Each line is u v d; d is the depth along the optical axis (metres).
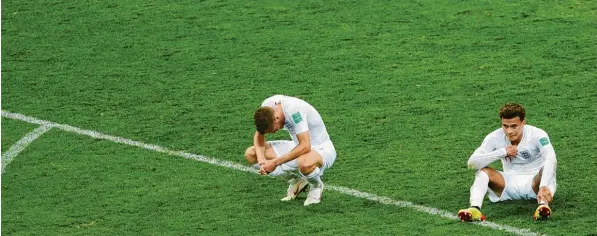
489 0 20.83
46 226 12.80
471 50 18.59
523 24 19.59
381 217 12.68
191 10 21.08
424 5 20.73
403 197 13.26
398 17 20.22
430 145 14.93
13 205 13.47
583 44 18.58
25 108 16.98
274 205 13.19
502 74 17.50
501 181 12.73
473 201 12.40
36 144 15.56
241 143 15.34
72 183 14.16
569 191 13.16
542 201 12.21
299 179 13.21
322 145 13.11
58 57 19.16
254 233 12.40
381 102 16.62
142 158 14.93
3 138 15.80
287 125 12.97
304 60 18.53
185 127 16.00
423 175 13.93
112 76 18.20
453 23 19.81
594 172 13.72
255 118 12.69
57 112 16.80
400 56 18.52
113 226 12.76
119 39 19.86
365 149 14.90
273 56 18.77
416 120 15.87
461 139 15.09
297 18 20.44
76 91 17.62
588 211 12.55
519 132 12.49
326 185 13.72
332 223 12.55
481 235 12.04
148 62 18.77
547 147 12.47
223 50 19.12
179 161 14.78
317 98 16.92
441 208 12.88
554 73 17.42
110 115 16.61
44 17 21.05
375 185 13.66
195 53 19.06
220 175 14.24
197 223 12.74
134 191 13.81
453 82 17.28
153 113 16.61
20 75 18.39
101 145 15.46
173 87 17.62
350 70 18.02
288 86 17.48
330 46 19.09
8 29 20.53
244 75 18.02
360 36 19.47
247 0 21.45
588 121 15.49
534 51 18.39
